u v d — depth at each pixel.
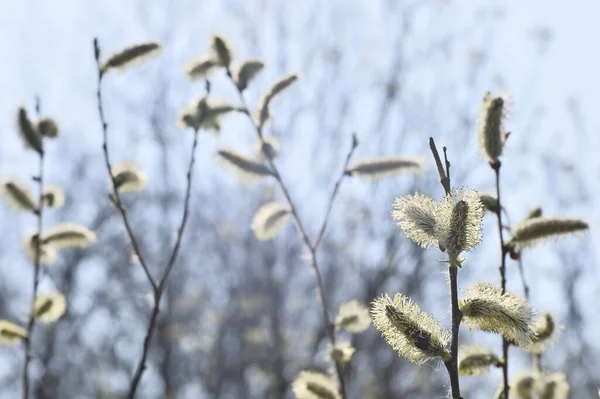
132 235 4.69
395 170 5.20
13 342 5.11
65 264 18.70
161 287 4.57
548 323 3.67
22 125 5.37
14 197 5.36
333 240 15.87
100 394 19.59
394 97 17.00
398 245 15.34
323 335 15.09
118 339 19.75
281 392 15.00
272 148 5.38
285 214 5.20
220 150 5.26
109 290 19.14
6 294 21.05
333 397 4.35
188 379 18.45
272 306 15.99
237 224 17.48
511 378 3.99
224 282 18.17
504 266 3.87
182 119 5.14
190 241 18.52
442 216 2.47
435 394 14.44
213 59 5.37
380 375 14.67
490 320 2.50
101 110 4.84
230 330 16.97
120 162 4.88
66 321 17.94
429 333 2.49
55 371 19.45
